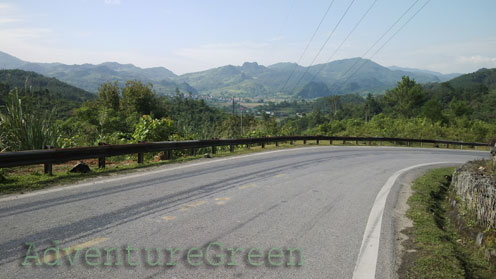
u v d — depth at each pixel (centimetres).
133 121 2291
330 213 639
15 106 1085
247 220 561
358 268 399
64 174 865
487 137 4672
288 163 1363
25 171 904
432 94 12219
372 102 12125
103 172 932
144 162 1188
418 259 434
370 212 664
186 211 594
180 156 1620
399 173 1294
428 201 810
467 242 545
